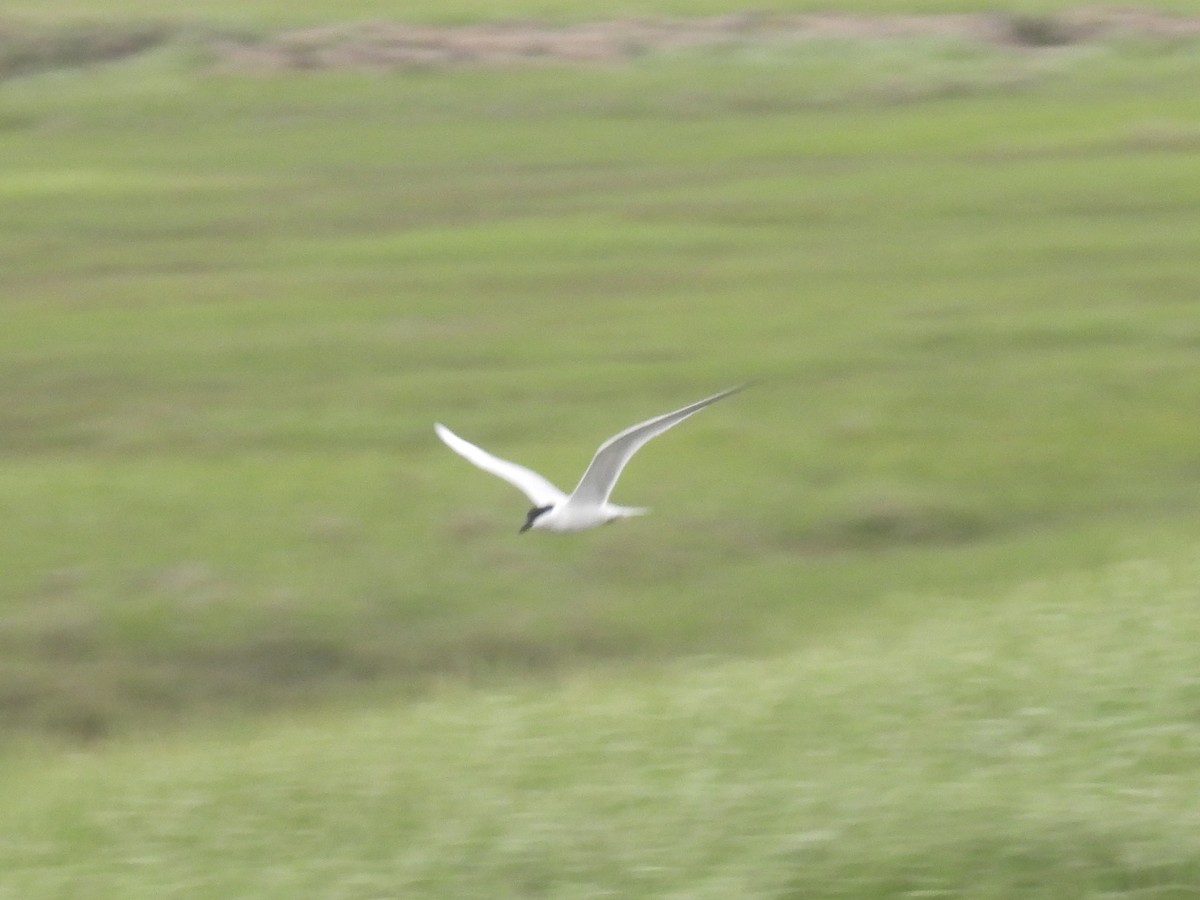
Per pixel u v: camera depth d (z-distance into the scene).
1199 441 22.52
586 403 24.70
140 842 12.41
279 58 51.69
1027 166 38.44
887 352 26.44
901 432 23.16
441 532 20.27
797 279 30.72
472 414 24.39
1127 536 19.48
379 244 34.25
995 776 11.89
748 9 55.50
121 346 28.05
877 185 37.62
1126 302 28.48
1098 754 12.09
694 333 27.73
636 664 17.36
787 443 22.81
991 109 45.00
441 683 17.22
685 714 13.65
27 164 43.09
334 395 25.38
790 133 43.53
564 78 49.88
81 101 49.03
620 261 32.47
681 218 35.56
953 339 26.89
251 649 18.19
